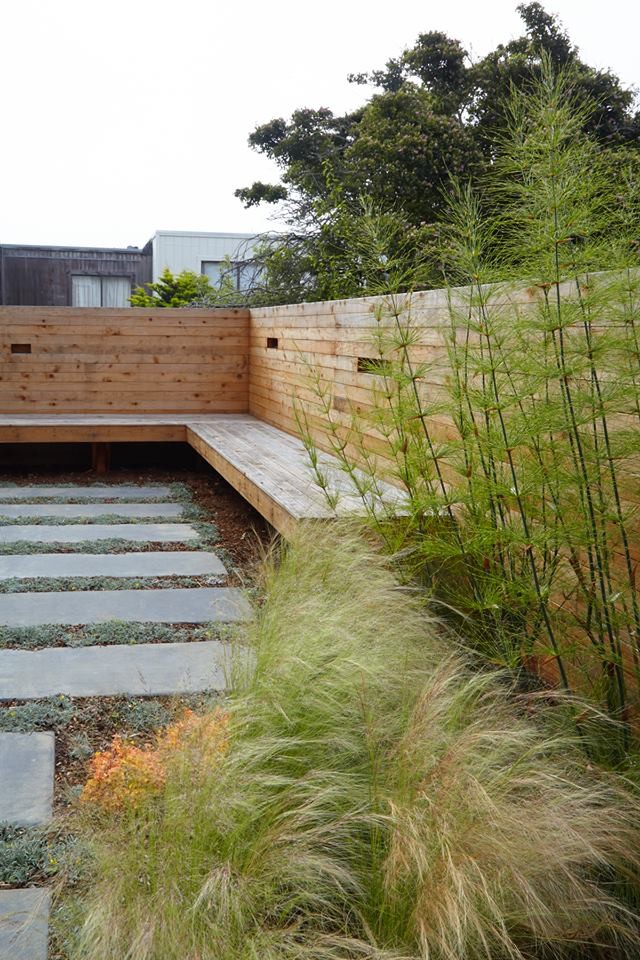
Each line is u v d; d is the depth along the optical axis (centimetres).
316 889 184
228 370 881
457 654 273
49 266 1465
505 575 269
